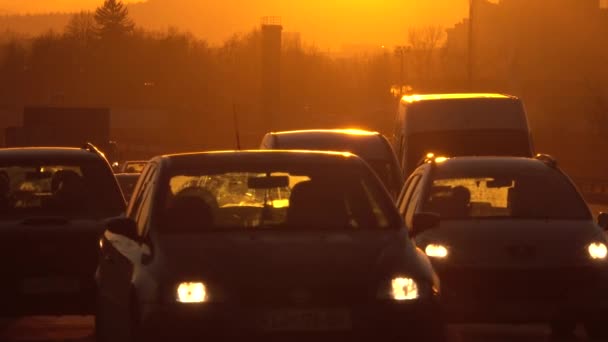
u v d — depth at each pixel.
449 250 41.81
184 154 34.12
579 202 46.00
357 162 33.47
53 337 44.62
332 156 33.75
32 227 42.25
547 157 49.16
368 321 27.12
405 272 27.88
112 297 33.69
